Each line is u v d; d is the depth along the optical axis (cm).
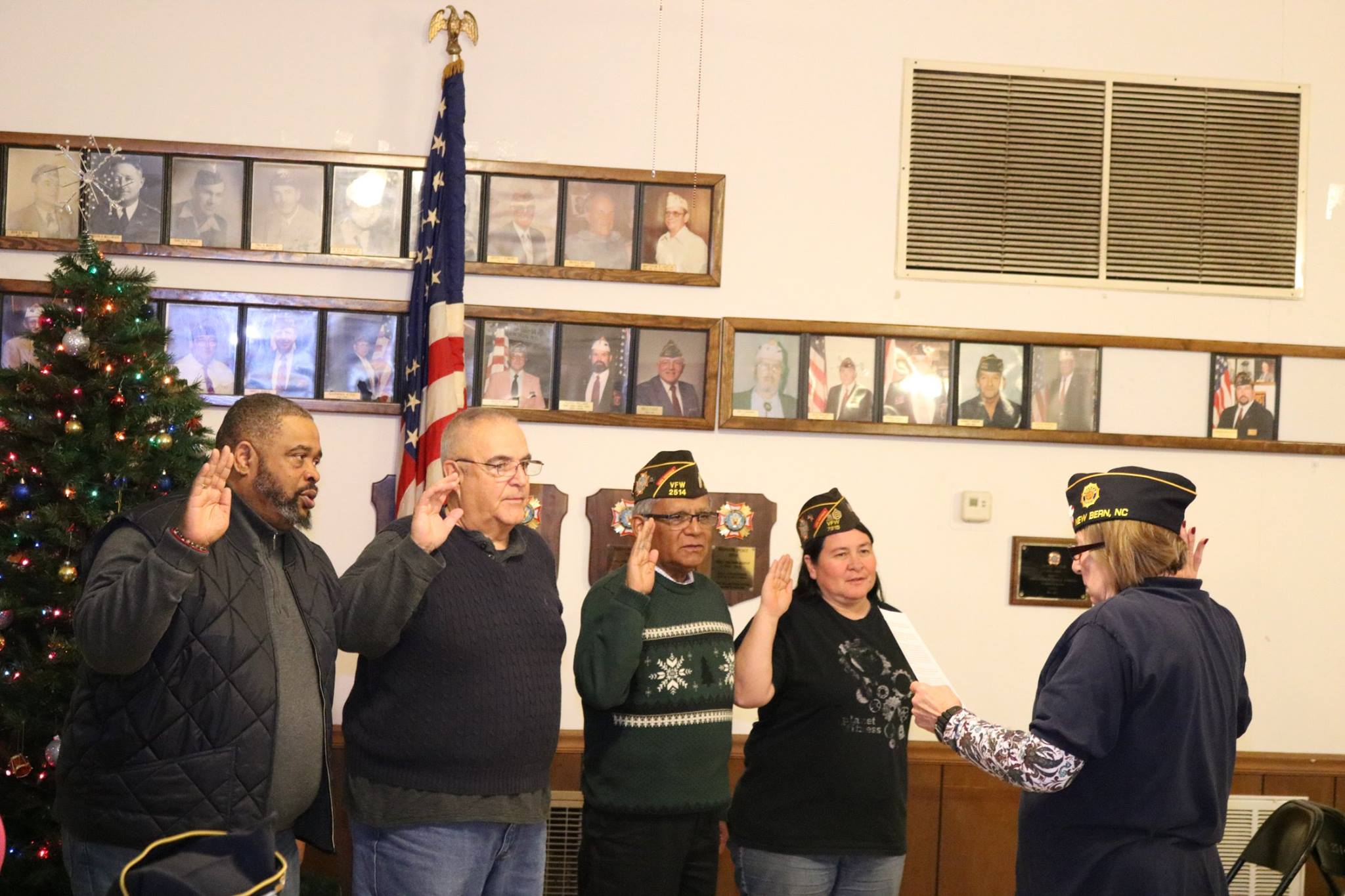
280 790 217
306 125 375
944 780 380
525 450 246
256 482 225
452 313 358
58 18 367
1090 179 400
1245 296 403
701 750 268
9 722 296
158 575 191
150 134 369
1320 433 404
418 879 228
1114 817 201
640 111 384
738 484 386
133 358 316
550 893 364
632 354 382
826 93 391
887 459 391
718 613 282
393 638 222
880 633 283
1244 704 227
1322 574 402
